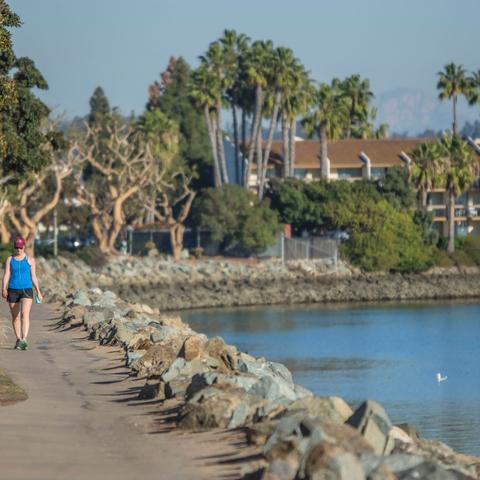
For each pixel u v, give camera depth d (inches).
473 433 2694.4
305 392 1228.5
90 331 2058.3
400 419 2979.8
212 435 930.1
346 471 671.1
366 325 6589.6
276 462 705.6
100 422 1039.0
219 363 1359.5
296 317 7258.9
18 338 1770.4
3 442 922.1
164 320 2522.1
